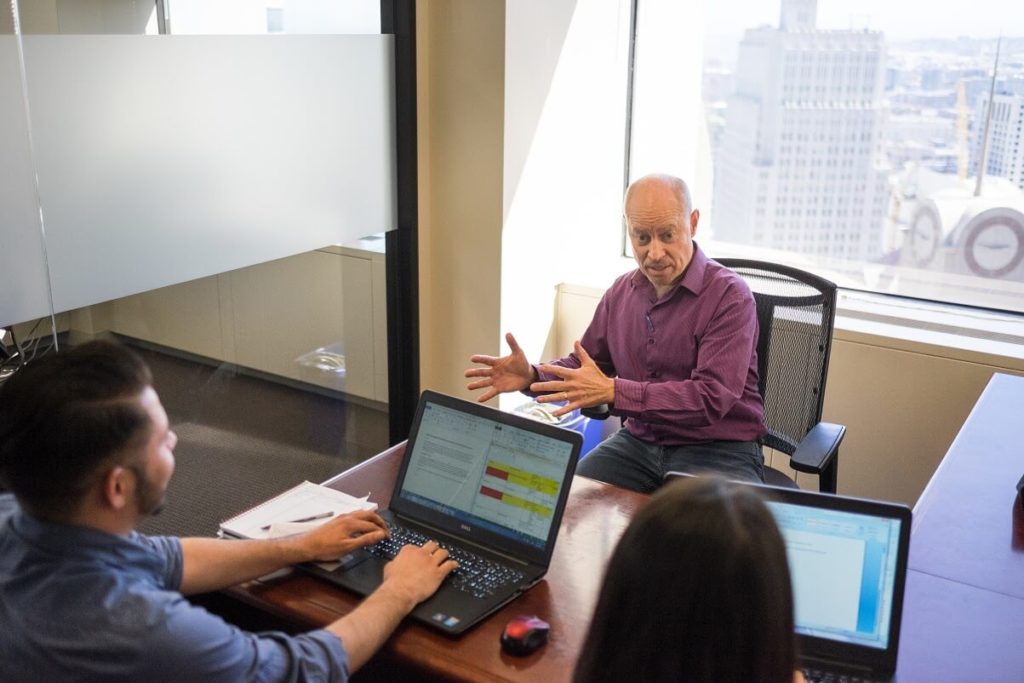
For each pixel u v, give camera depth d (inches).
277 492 124.3
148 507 52.9
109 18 93.6
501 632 61.4
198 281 108.0
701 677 35.6
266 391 120.9
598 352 111.5
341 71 121.1
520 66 127.3
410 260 136.4
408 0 125.3
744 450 100.7
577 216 145.7
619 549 37.3
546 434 69.4
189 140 103.7
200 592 63.6
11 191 87.9
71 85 91.3
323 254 124.5
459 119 130.5
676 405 94.7
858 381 124.0
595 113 144.6
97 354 51.2
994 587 67.6
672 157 149.9
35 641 49.7
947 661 59.6
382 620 59.7
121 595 50.4
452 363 141.8
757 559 35.4
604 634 37.1
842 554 59.6
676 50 145.3
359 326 133.3
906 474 124.1
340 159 123.5
